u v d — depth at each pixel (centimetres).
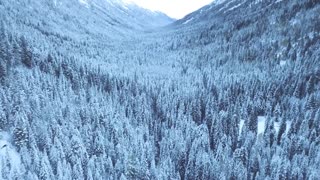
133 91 13650
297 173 7869
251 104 11781
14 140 7781
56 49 17312
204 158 8338
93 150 8675
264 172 8188
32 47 13038
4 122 8088
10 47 11300
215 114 11088
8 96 8925
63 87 11256
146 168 7775
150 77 17188
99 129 9462
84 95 11444
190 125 10662
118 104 11556
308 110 10569
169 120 11294
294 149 8988
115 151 8744
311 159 8400
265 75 14812
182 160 8919
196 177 8250
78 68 13562
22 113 8188
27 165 7144
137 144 9019
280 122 10531
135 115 11594
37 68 11762
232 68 18050
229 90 13225
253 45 19825
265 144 9625
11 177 6525
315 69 13250
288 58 16338
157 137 10512
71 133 8719
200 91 13550
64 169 7156
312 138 9356
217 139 10094
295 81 12756
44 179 6731
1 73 9900
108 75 14250
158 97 12838
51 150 7538
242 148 8869
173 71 19638
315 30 17000
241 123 11431
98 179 7269
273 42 18688
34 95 9456
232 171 8144
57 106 9562
